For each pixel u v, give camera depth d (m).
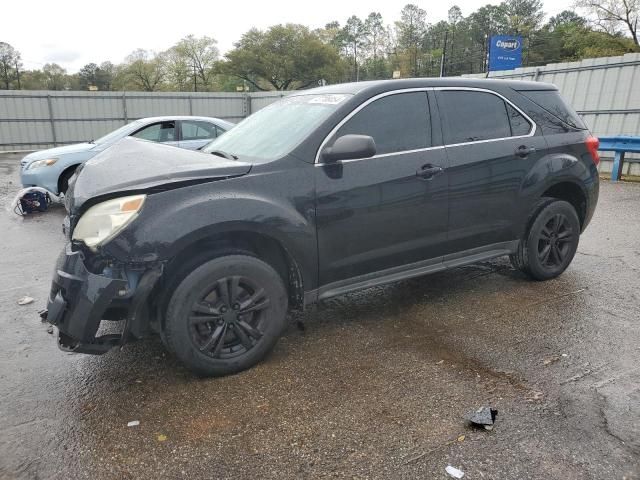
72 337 2.88
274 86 84.75
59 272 2.94
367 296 4.59
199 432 2.66
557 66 13.16
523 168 4.32
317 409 2.84
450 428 2.65
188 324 3.02
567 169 4.56
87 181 3.15
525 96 4.48
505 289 4.65
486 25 89.38
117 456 2.49
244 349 3.25
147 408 2.89
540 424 2.66
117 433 2.67
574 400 2.88
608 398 2.89
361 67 95.38
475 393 2.97
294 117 3.79
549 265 4.77
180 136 9.33
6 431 2.70
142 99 24.38
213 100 25.64
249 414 2.81
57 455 2.50
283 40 81.56
